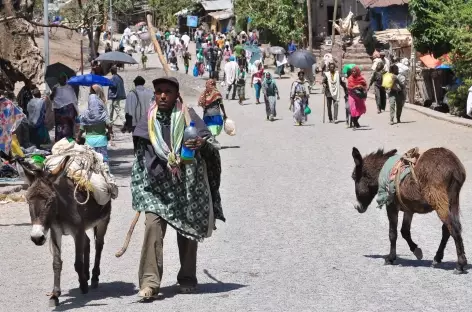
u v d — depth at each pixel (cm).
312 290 898
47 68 2206
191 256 904
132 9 2955
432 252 1091
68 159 853
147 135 863
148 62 5650
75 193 875
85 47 5312
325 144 2298
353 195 1541
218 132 2177
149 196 863
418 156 977
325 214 1373
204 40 6309
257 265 1037
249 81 4838
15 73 2217
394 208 1009
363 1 4566
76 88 2245
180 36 6625
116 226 1326
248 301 856
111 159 2170
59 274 870
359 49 4809
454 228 945
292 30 5409
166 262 1073
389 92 2697
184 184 868
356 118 2642
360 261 1043
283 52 4944
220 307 834
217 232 1249
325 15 5647
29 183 842
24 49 2217
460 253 952
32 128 2048
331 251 1108
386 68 3509
